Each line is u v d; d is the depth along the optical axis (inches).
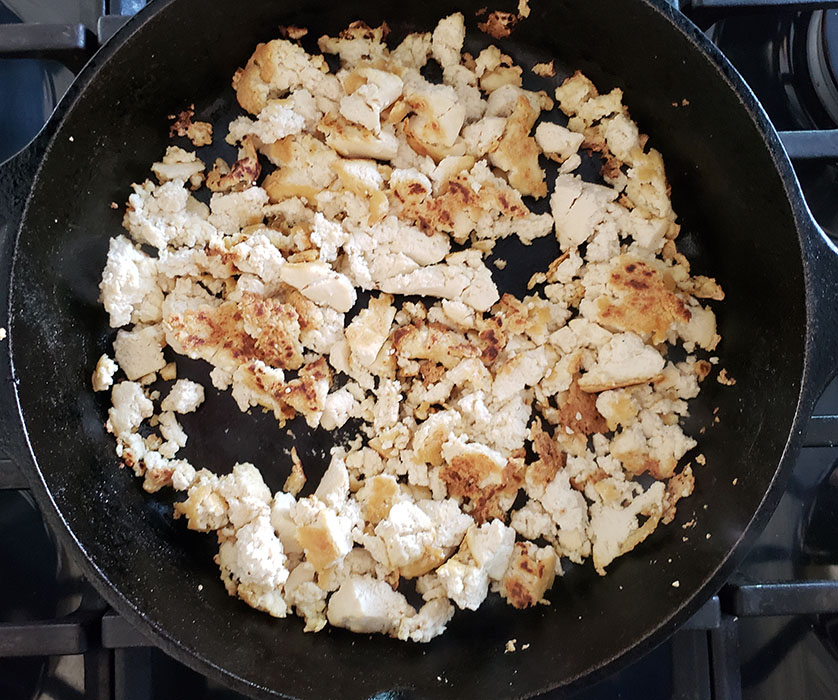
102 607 11.8
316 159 13.4
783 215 11.2
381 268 13.4
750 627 12.6
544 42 13.5
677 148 13.3
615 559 12.9
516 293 13.6
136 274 13.0
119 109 12.3
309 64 13.3
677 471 13.1
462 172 13.4
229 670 11.0
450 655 12.5
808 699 12.4
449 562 12.4
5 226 11.1
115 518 12.6
